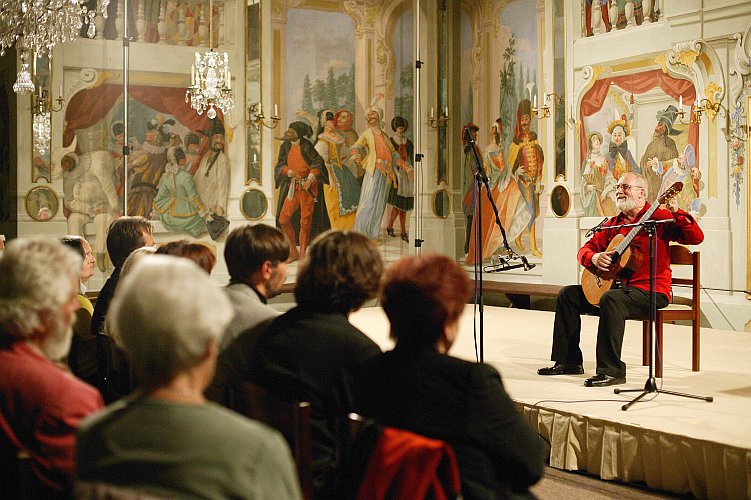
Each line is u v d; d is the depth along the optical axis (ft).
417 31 36.11
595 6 30.58
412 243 36.86
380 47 36.22
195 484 4.61
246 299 10.25
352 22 35.60
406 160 36.88
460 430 6.92
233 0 33.12
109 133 30.91
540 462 7.19
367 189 36.14
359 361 8.50
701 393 16.33
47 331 7.07
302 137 34.71
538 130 32.73
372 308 32.96
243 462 4.68
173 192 32.19
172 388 5.02
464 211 36.19
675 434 13.20
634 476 13.87
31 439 6.76
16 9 24.90
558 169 31.91
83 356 14.07
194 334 4.98
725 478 12.57
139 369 5.08
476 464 6.92
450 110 36.45
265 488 4.72
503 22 34.12
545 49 32.32
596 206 30.60
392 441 6.49
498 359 20.58
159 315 4.94
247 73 33.42
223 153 33.14
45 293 6.93
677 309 18.43
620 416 14.37
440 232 36.37
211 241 33.01
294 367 8.50
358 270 8.74
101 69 30.66
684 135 27.78
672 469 13.29
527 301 32.78
